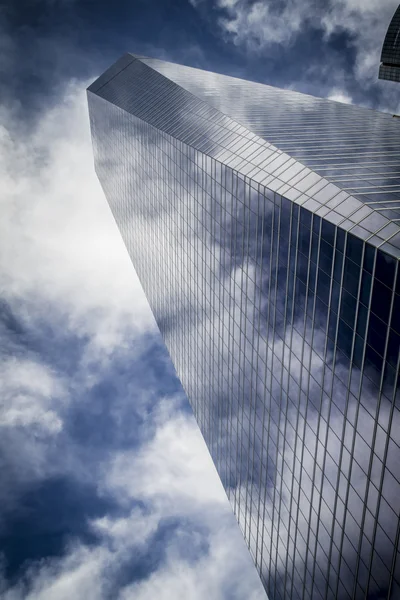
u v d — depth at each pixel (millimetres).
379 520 36094
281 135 67062
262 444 67062
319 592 50562
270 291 55281
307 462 50656
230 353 77188
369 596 39031
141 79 145875
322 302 41969
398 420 32000
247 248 61312
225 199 68188
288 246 48219
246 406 72312
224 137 75000
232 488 86938
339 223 37594
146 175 122438
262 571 73250
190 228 89875
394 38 174500
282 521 61688
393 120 85125
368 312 34344
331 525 45781
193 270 92625
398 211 35969
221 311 78688
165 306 126812
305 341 47000
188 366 109688
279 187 50375
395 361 31578
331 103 107875
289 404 54062
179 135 92000
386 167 49156
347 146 60062
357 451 38500
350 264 36094
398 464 32594
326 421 44219
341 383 40156
